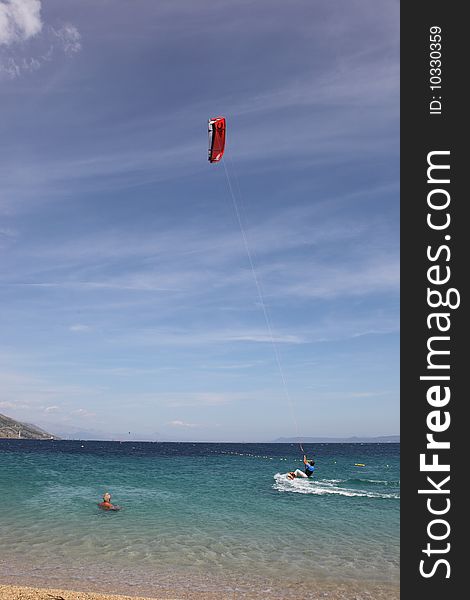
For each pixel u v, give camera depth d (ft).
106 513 74.59
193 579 44.96
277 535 62.44
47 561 49.32
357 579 45.65
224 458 250.78
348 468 190.80
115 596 39.60
